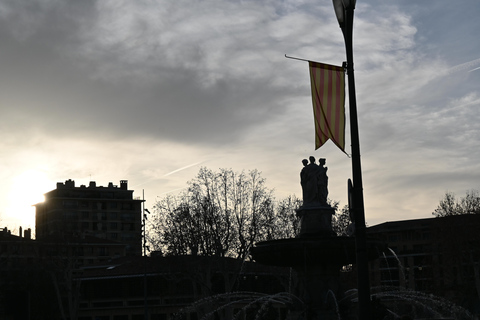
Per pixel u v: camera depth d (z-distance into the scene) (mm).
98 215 173625
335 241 32656
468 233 87062
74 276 109125
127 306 104750
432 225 95000
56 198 170000
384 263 129250
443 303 53688
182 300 103125
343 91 20188
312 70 20250
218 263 80500
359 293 16266
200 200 82375
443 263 91375
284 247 33031
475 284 88688
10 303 16344
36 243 109500
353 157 16797
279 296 39438
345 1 17422
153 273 102625
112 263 122250
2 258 121250
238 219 82062
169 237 81062
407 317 21156
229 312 77250
